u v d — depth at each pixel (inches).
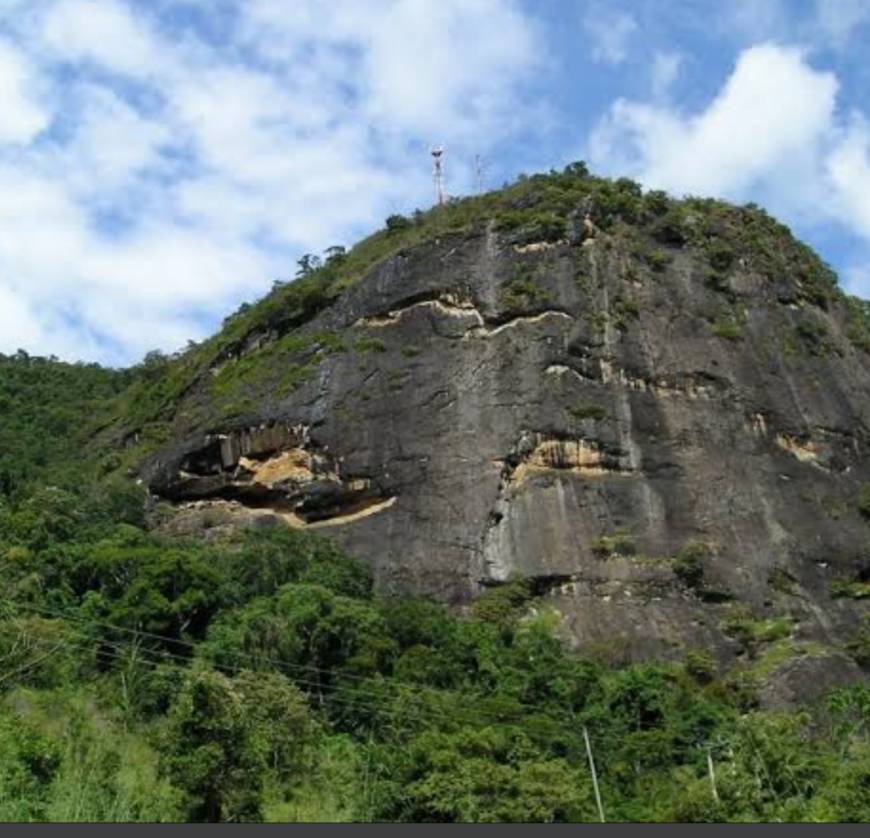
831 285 3415.4
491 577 2541.8
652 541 2588.6
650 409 2824.8
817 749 1919.3
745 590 2529.5
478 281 3019.2
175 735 1471.5
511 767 1696.6
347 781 1632.6
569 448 2728.8
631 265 3070.9
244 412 2950.3
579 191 3221.0
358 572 2492.6
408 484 2731.3
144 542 2431.1
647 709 2094.0
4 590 2097.7
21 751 1414.9
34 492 2810.0
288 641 2039.9
